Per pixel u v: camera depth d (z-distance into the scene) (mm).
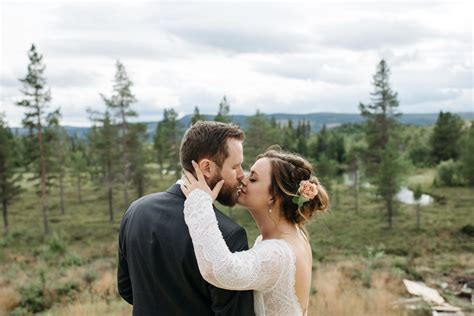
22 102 34031
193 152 2178
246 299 2174
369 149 43469
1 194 36719
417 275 19391
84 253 27547
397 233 32969
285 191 2615
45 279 15164
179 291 2127
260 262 2213
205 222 2043
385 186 35438
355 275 17219
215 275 1972
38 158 35844
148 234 2174
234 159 2191
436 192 50688
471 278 19203
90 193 58062
